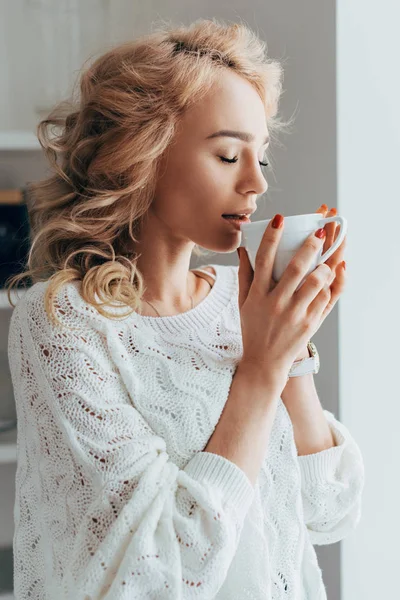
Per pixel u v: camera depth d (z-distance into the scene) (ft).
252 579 3.23
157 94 3.35
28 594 3.40
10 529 7.06
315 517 3.75
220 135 3.28
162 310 3.63
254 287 3.16
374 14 4.93
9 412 6.55
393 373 5.21
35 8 6.82
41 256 3.82
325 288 3.20
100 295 3.31
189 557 2.76
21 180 6.80
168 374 3.26
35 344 3.20
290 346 3.13
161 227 3.55
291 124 5.44
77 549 2.85
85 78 3.71
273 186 5.73
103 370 3.15
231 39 3.48
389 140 5.04
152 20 7.03
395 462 5.25
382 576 5.34
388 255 5.13
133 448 2.92
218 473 2.94
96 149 3.58
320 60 5.04
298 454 3.74
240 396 3.12
